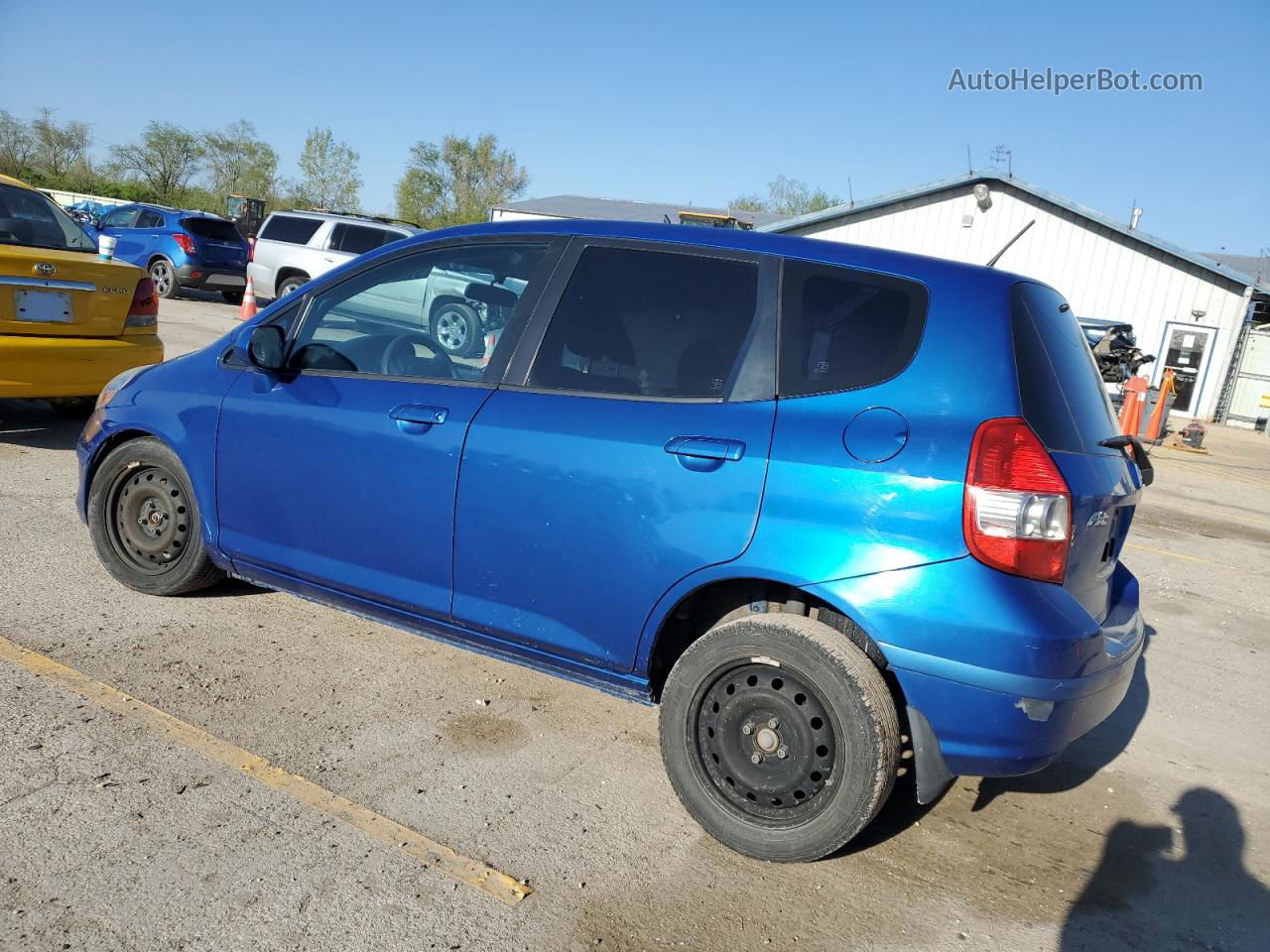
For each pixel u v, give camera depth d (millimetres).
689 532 2951
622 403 3168
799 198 69812
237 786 3059
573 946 2523
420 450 3449
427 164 67688
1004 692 2605
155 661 3838
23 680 3557
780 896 2811
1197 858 3273
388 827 2939
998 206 26812
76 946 2328
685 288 3227
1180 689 4883
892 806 3395
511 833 2984
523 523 3242
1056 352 3006
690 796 3037
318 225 16719
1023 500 2609
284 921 2490
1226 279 24484
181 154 66438
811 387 2938
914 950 2643
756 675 2928
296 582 3896
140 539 4410
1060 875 3082
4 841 2674
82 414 8062
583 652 3211
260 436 3881
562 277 3438
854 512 2738
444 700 3814
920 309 2906
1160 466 14109
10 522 5242
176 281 18703
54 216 7062
